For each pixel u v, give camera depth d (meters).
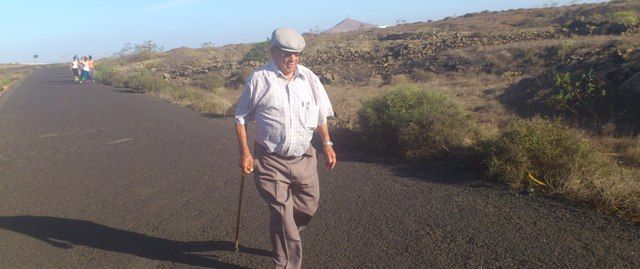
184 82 26.33
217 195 5.78
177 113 13.31
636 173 5.50
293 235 3.41
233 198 5.62
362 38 42.03
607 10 33.09
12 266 4.16
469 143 6.41
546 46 20.11
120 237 4.67
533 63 19.39
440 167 6.17
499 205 4.79
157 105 15.48
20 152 9.23
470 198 5.03
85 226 5.02
